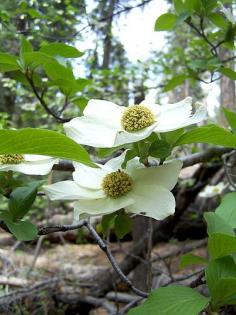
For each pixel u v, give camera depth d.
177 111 0.24
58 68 0.37
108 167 0.26
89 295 0.90
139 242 0.83
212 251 0.23
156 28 0.48
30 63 0.37
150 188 0.24
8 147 0.18
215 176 0.89
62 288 0.92
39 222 1.17
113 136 0.23
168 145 0.24
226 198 0.27
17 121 1.22
